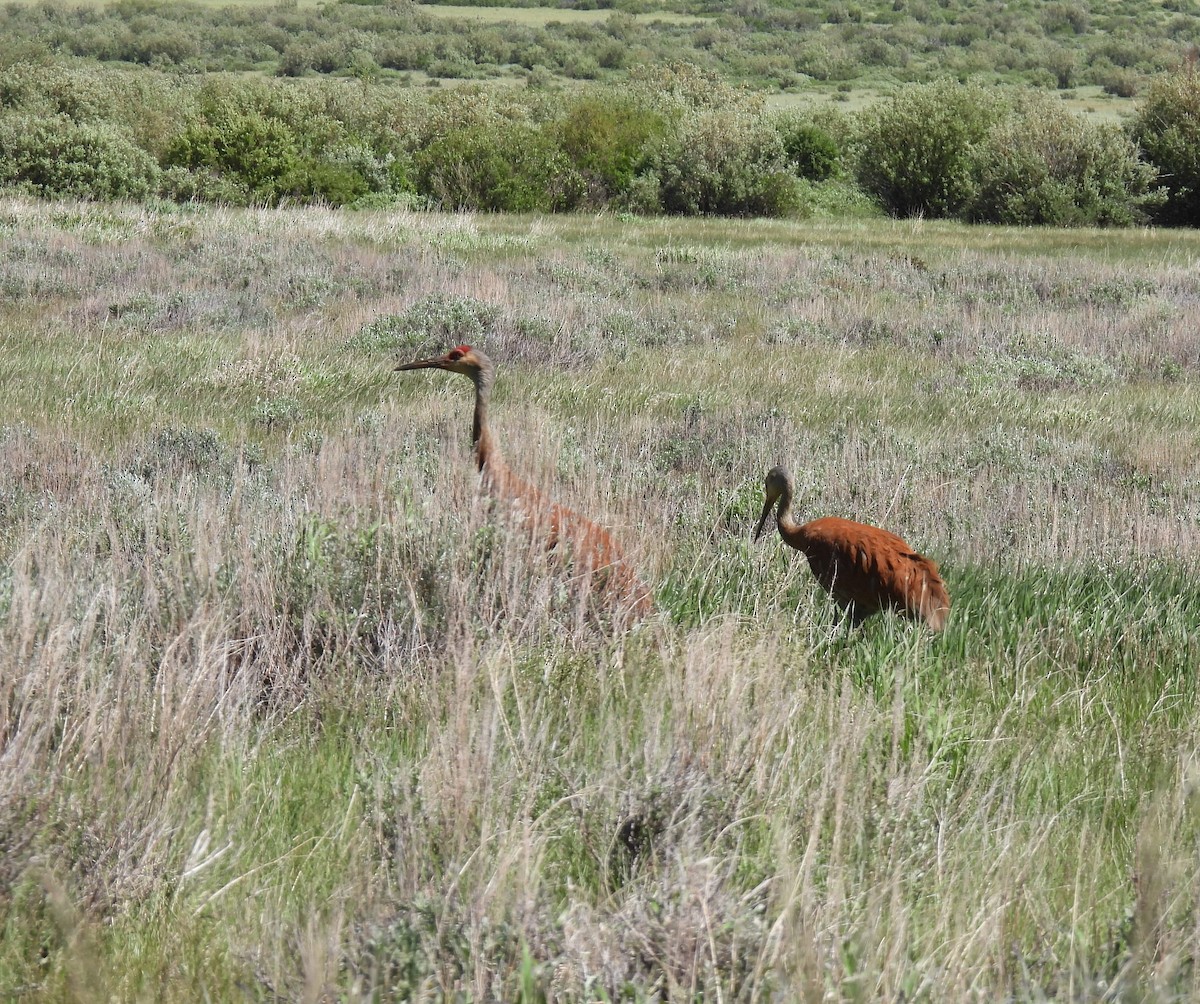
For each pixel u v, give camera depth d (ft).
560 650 68.59
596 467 112.16
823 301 265.34
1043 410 188.34
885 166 572.92
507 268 282.36
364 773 52.95
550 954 39.65
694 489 115.85
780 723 57.31
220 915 44.80
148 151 509.76
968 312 266.36
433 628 70.59
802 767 52.90
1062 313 266.16
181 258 273.75
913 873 46.68
